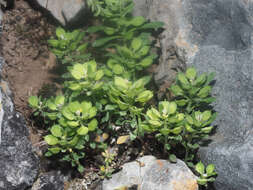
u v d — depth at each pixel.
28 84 0.54
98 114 0.50
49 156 0.50
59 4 0.58
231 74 0.49
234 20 0.52
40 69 0.56
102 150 0.51
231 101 0.48
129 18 0.55
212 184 0.47
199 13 0.53
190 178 0.46
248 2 0.52
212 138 0.48
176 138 0.46
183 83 0.48
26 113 0.52
